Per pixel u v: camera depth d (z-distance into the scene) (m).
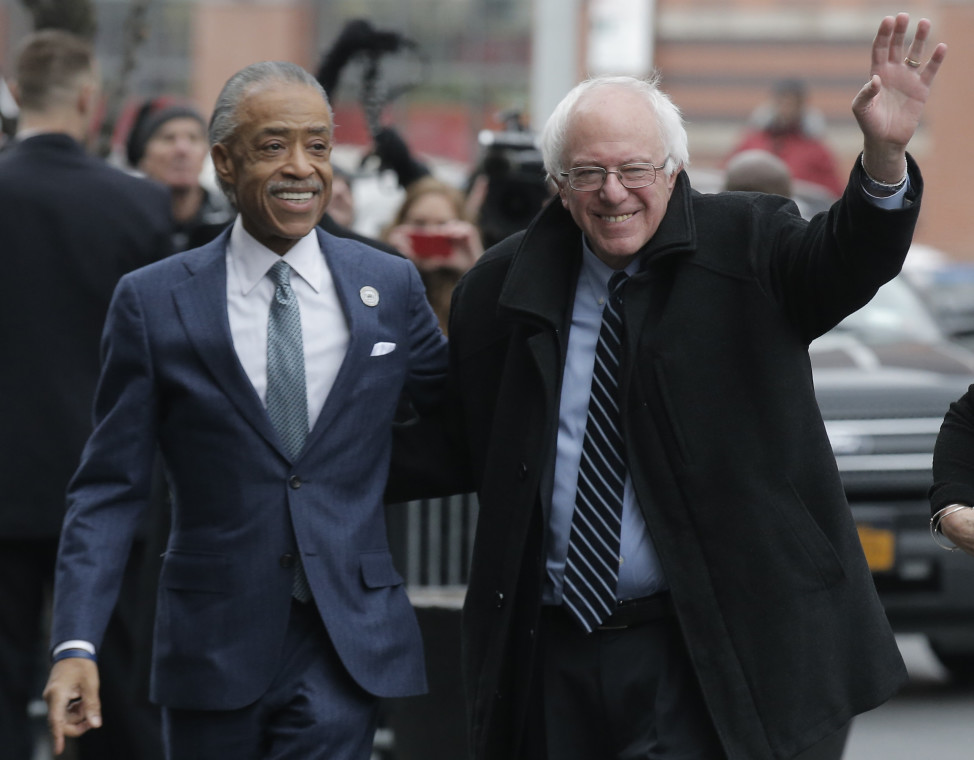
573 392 15.47
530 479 15.33
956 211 107.00
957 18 106.19
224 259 15.90
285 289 15.72
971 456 16.58
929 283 53.59
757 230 15.20
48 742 25.92
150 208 21.45
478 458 16.27
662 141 15.08
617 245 15.10
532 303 15.38
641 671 15.20
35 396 20.83
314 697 15.38
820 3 123.62
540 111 51.44
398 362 16.02
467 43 124.12
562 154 15.20
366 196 39.31
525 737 15.73
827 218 14.62
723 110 125.56
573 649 15.35
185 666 15.45
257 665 15.34
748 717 14.76
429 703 20.91
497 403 15.80
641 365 15.12
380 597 15.80
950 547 16.67
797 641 14.82
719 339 15.09
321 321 15.80
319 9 124.44
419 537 22.48
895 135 14.06
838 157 123.38
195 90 123.38
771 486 14.95
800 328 15.11
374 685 15.49
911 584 27.44
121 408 15.68
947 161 107.19
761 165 25.48
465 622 16.00
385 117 27.61
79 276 20.98
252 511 15.43
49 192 21.05
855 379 29.25
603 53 48.84
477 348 16.25
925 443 27.70
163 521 20.42
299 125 15.38
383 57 27.62
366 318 15.80
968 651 30.50
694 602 14.88
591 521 15.22
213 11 123.00
